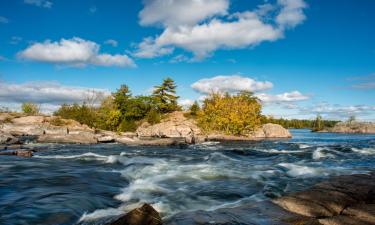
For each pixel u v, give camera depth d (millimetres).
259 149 26672
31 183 10477
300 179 11891
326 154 22016
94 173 12836
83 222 6664
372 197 8227
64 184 10500
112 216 7059
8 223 6449
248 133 53812
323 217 6652
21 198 8445
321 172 13516
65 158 17844
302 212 6852
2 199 8320
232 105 51406
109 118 59031
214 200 8906
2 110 62062
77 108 61031
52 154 20766
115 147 28219
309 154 22141
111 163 16109
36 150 23047
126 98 77500
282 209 7016
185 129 53219
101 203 8312
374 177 10312
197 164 16375
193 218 6262
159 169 14070
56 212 7238
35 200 8242
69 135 33688
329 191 8359
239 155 22094
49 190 9492
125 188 10266
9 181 10703
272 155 21844
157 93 87375
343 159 19438
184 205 8352
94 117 59875
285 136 62438
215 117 51438
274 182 11289
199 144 34688
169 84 88125
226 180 11664
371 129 108125
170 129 53281
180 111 79625
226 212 6715
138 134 54750
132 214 5691
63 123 54031
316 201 7500
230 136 46000
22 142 30234
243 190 10094
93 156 18734
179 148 28438
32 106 69000
